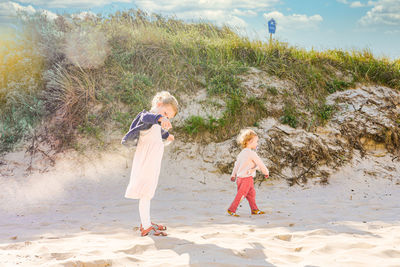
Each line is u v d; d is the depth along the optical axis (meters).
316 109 8.25
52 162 6.82
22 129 7.31
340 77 9.41
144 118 3.58
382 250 3.16
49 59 8.38
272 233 3.82
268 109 8.04
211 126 7.54
